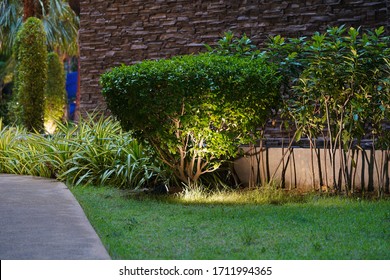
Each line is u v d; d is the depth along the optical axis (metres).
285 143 10.91
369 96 8.03
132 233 5.77
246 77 7.86
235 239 5.54
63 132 11.11
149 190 8.83
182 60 8.09
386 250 5.16
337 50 7.88
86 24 12.91
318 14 10.97
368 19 10.62
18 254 4.82
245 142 8.35
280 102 8.59
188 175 8.56
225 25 11.67
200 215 6.73
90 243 5.20
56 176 9.75
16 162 10.65
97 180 9.31
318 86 8.04
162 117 8.03
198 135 8.08
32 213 6.60
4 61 29.19
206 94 7.79
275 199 8.01
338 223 6.28
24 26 15.95
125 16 12.57
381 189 8.13
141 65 8.00
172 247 5.23
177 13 12.09
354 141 10.13
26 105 15.73
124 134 9.67
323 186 8.59
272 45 8.63
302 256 4.95
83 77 12.94
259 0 11.40
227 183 9.16
